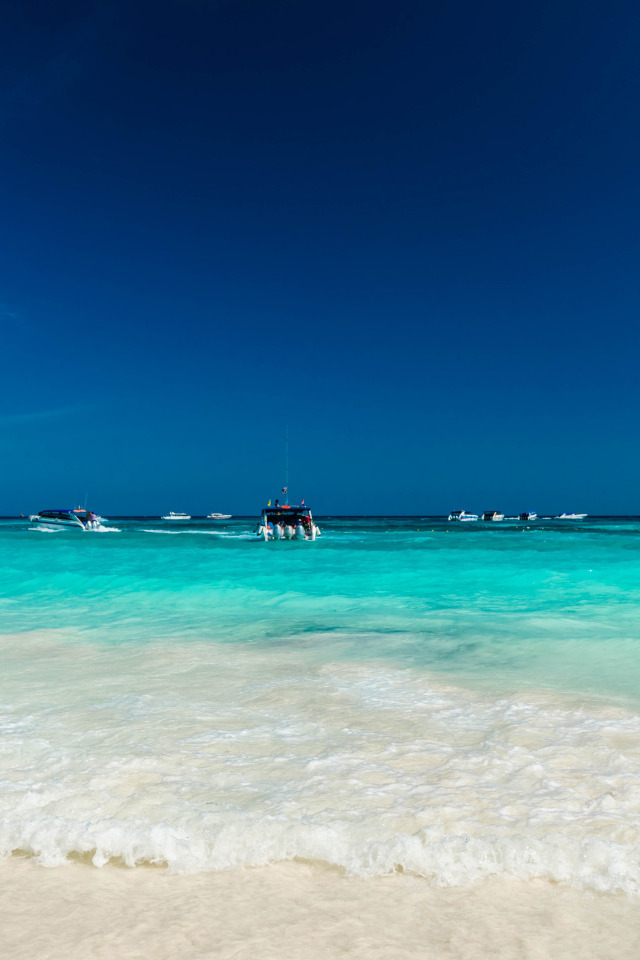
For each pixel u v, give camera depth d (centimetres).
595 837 322
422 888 294
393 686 639
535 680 664
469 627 994
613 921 268
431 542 3941
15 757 438
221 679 670
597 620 1055
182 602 1332
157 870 311
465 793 377
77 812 357
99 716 535
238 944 254
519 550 2988
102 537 4744
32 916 272
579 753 445
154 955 246
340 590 1512
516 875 300
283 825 334
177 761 430
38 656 795
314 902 284
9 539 4262
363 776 404
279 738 479
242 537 4856
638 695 607
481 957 246
